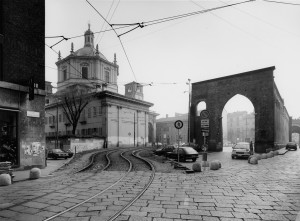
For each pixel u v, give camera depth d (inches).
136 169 553.0
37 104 610.9
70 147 1355.8
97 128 1745.8
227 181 378.9
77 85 1795.0
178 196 279.4
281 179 396.8
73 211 222.5
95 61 1898.4
